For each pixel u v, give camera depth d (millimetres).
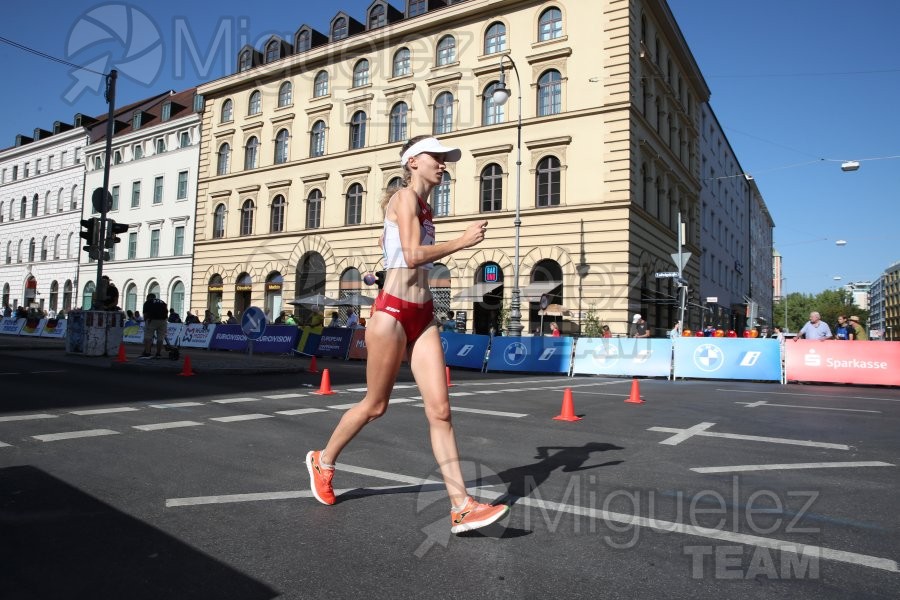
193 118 35531
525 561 2635
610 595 2301
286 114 29828
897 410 7996
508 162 23531
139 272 37938
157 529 2980
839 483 3994
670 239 26266
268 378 11023
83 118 46656
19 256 50031
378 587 2357
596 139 21969
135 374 10773
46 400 7305
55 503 3369
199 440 5238
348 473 4148
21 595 2215
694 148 31734
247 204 31234
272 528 3020
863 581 2457
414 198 2918
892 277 141375
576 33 22672
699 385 11977
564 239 22078
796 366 12930
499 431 5965
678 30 27500
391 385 3150
